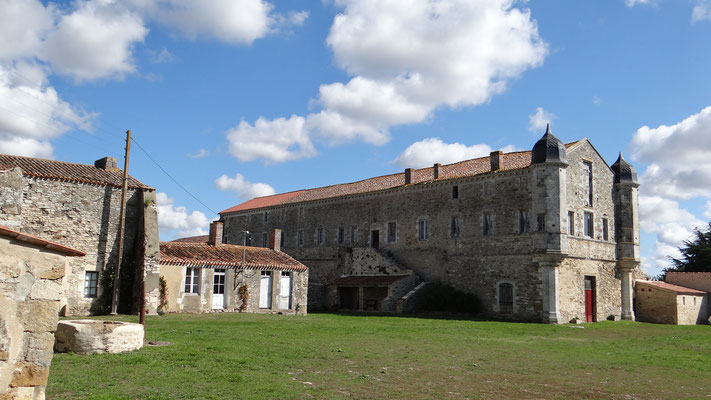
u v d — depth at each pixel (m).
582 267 34.56
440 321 29.53
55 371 9.85
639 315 38.34
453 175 40.12
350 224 46.38
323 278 47.50
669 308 36.44
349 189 48.94
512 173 35.22
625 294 37.69
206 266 29.88
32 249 6.79
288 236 52.41
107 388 8.80
